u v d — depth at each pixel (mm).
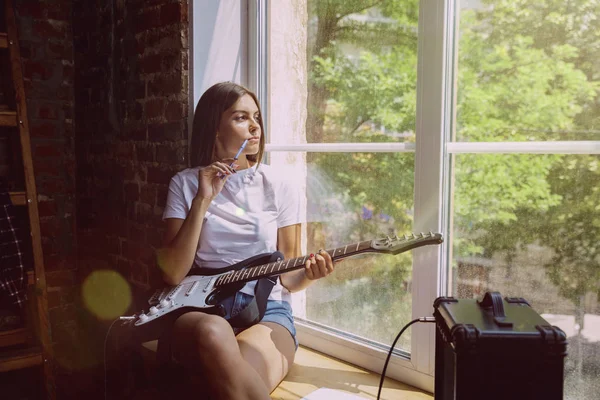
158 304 1894
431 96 1842
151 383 2406
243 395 1632
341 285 2211
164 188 2506
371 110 2074
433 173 1851
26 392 2947
